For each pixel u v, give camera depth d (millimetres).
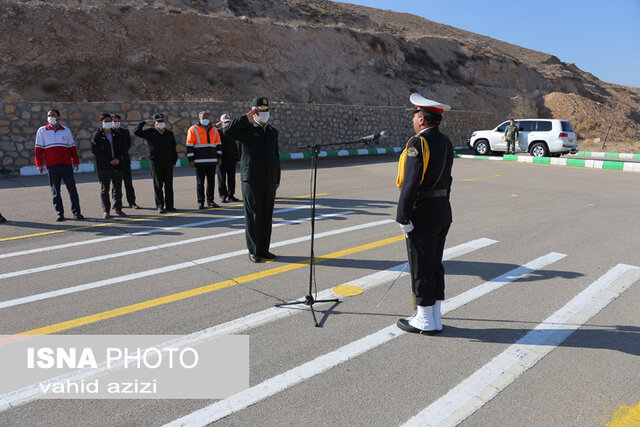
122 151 8109
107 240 6578
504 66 41375
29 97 18516
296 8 39031
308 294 4582
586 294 4688
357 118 20969
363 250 6164
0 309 4246
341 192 10781
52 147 7508
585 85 53656
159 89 21172
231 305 4367
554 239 6758
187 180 12328
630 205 9469
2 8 20109
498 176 13703
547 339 3750
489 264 5617
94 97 19625
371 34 33375
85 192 10438
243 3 34844
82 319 4059
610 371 3289
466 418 2762
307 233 7047
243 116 5312
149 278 5066
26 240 6543
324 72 28234
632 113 44969
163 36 23234
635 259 5848
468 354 3512
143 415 2783
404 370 3277
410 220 3643
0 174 12914
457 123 26109
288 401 2918
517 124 20328
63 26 20938
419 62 36188
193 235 6875
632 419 2760
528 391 3041
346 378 3178
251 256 5672
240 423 2707
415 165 3453
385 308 4324
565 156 23000
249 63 25375
